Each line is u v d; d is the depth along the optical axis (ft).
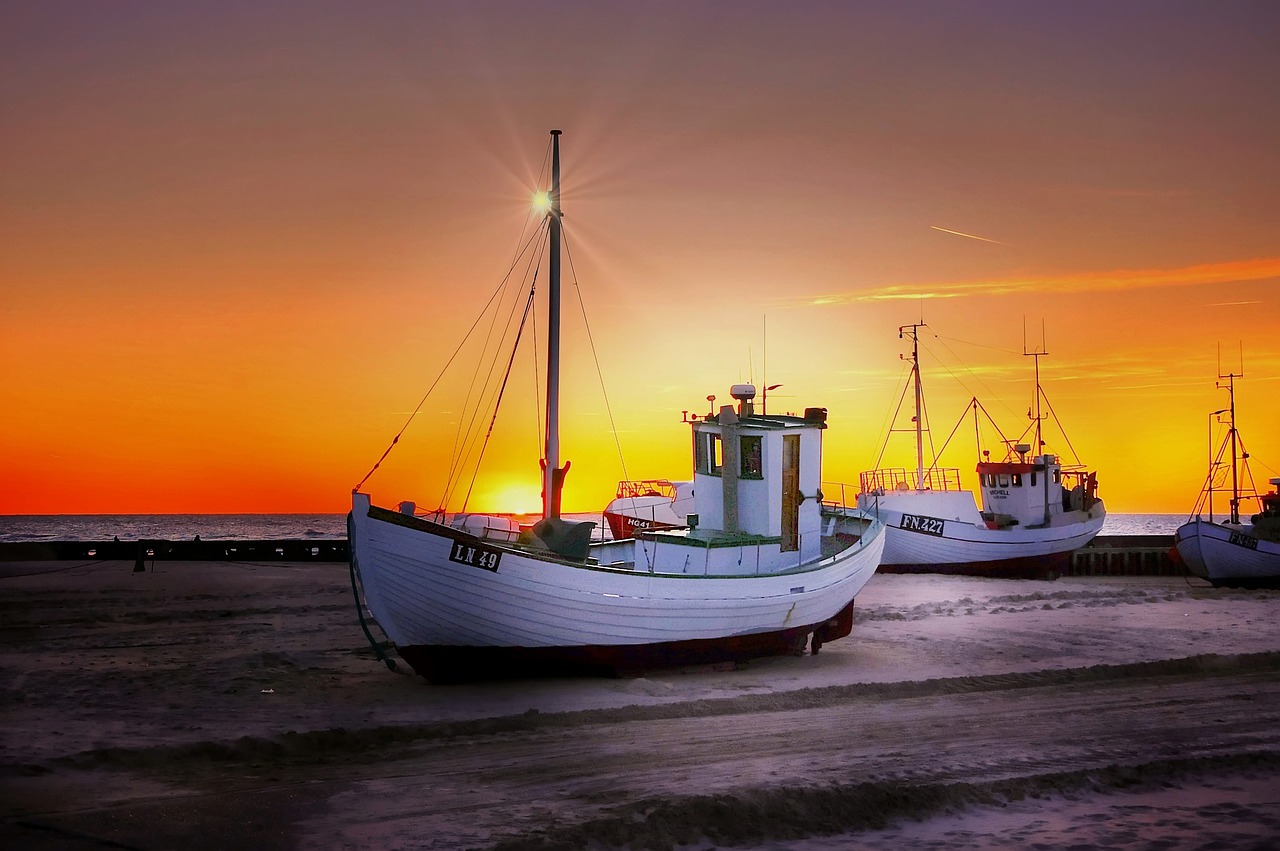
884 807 39.78
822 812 39.14
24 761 42.75
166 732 49.24
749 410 74.79
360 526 58.49
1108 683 63.93
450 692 59.52
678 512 134.82
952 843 36.96
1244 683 64.13
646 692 59.72
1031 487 148.25
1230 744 50.34
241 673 63.98
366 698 57.72
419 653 60.34
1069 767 45.96
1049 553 144.36
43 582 116.47
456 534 57.98
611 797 40.52
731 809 38.68
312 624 84.89
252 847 34.78
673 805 38.58
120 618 87.15
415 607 58.80
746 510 72.95
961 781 43.19
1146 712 56.49
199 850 34.35
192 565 143.95
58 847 33.99
